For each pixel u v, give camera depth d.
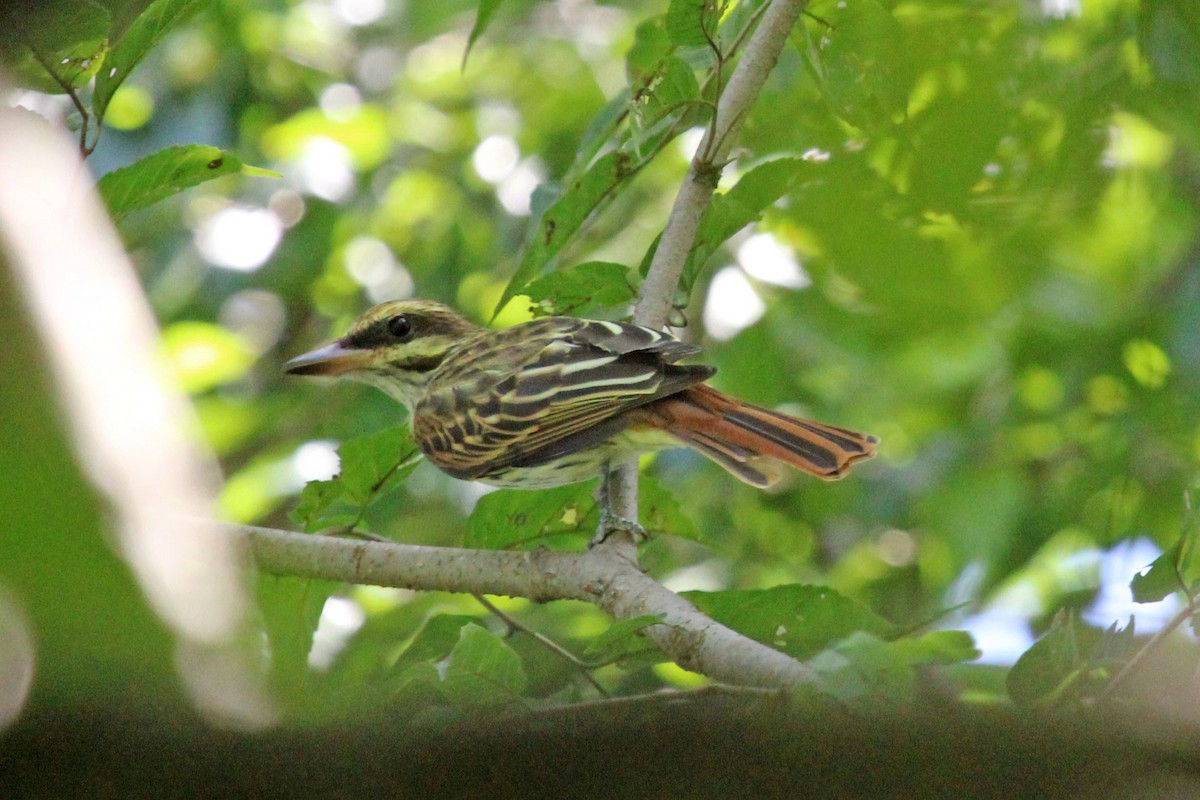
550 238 9.84
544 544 9.62
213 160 8.01
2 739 3.55
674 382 9.48
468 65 19.88
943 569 17.34
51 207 3.92
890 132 8.54
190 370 16.00
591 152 10.09
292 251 17.95
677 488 17.59
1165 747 4.54
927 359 16.98
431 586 8.49
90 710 3.63
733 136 8.95
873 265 9.36
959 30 8.38
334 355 12.02
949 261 9.46
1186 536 7.37
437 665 8.47
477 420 10.27
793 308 16.19
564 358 10.05
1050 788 4.54
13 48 6.84
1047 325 15.08
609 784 4.80
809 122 10.44
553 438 9.73
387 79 19.69
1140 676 6.76
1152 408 14.73
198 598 3.42
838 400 17.44
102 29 6.89
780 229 13.88
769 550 18.03
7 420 3.03
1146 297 14.73
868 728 4.75
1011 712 4.86
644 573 8.16
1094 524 15.26
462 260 18.34
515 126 19.08
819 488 17.64
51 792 3.72
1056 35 9.77
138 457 3.26
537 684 8.55
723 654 7.00
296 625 8.66
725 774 4.73
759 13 8.84
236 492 15.80
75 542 3.03
